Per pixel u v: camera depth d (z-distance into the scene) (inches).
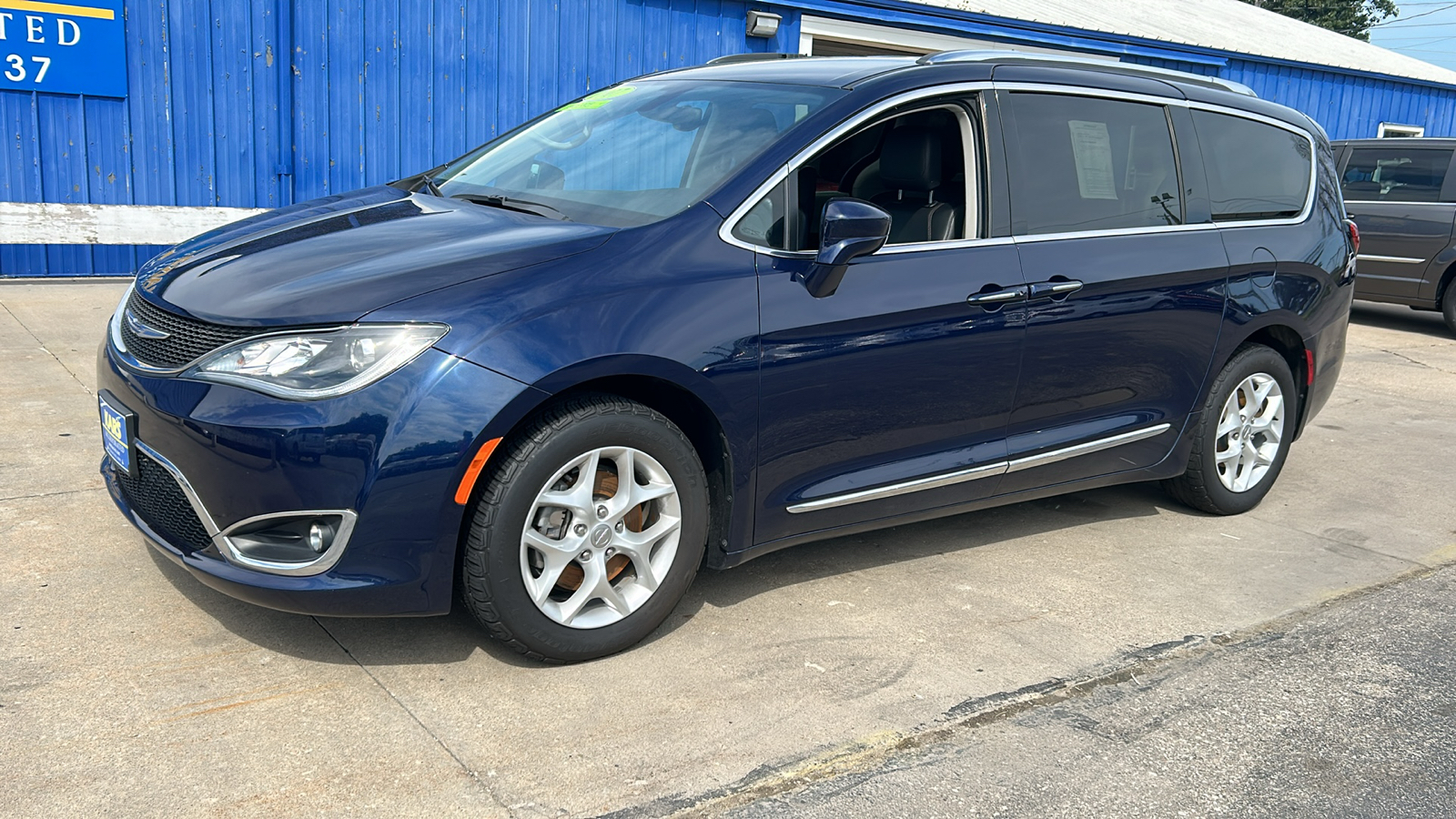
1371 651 136.4
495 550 110.2
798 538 134.4
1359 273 422.9
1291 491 204.5
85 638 117.3
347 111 366.0
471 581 111.3
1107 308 154.3
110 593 127.7
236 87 347.6
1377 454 235.1
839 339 128.6
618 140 146.9
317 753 99.9
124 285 328.2
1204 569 161.9
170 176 344.5
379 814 91.9
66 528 145.3
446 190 150.1
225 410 104.7
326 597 106.6
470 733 105.0
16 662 111.2
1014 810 98.8
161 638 118.6
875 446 137.0
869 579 149.9
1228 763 109.0
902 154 143.4
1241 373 177.2
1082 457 160.2
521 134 164.4
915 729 111.5
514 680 115.6
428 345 105.4
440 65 378.0
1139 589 152.7
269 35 348.8
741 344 120.9
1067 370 153.0
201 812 90.5
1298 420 194.2
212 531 108.6
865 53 470.0
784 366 124.8
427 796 94.9
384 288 108.5
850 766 104.0
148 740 100.0
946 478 144.3
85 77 326.0
